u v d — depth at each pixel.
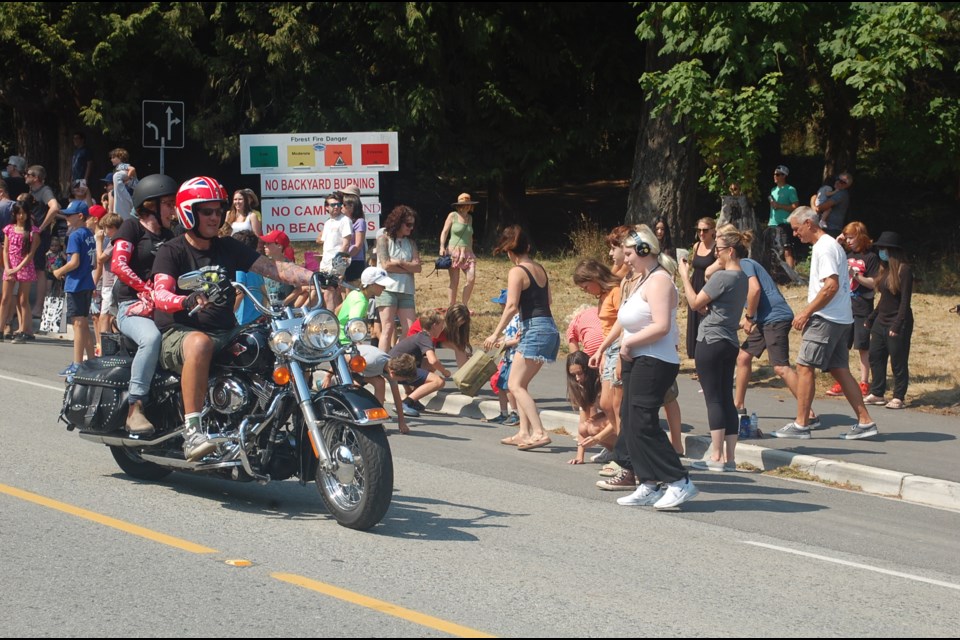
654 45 21.08
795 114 23.38
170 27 22.53
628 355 7.90
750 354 10.66
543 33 23.94
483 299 18.72
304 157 17.88
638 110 24.31
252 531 6.70
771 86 18.59
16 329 17.17
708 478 9.24
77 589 5.48
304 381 6.77
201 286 6.71
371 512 6.60
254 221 14.20
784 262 18.89
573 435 10.91
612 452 9.30
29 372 13.12
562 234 26.20
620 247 9.00
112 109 23.34
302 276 7.39
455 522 7.20
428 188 27.73
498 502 7.89
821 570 6.50
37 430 9.67
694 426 10.87
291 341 6.73
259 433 6.93
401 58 23.66
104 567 5.86
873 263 12.43
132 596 5.39
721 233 9.30
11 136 29.95
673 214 21.11
